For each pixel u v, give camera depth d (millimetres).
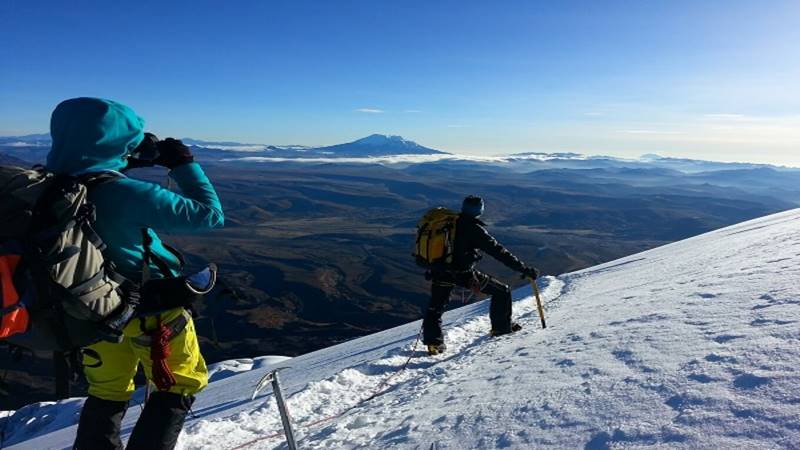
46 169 2316
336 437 3736
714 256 8586
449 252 6422
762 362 2654
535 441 2559
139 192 2367
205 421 4645
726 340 3213
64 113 2414
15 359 2361
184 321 2605
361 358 7219
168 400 2621
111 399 2861
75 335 2229
